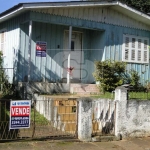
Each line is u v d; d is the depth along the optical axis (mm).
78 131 7453
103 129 8078
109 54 13438
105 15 13406
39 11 11516
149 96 10320
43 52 12344
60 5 11461
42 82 11617
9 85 11906
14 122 6895
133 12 13461
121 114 7941
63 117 8461
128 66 14016
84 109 7422
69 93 11680
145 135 8281
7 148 6359
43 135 7512
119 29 13820
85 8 12805
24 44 11961
